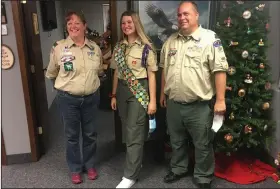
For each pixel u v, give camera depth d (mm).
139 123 2178
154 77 2137
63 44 2043
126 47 2135
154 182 2322
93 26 2838
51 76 2180
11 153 2594
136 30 2092
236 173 2410
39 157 2699
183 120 2102
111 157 2734
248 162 2562
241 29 2273
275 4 2484
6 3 2252
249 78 2275
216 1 2658
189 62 1947
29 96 2480
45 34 3340
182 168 2336
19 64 2395
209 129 2068
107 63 2502
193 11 1917
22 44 2355
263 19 2311
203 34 1950
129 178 2232
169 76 2039
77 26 1986
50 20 3355
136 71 2119
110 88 2746
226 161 2566
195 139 2133
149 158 2707
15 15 2277
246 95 2371
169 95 2096
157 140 2699
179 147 2256
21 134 2561
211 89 2027
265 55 2354
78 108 2137
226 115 2346
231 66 2277
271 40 2561
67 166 2570
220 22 2412
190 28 1950
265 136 2434
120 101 2238
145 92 2152
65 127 2195
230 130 2299
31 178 2383
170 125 2199
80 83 2043
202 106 2027
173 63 2016
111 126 3168
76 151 2291
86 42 2078
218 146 2346
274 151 2480
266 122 2387
